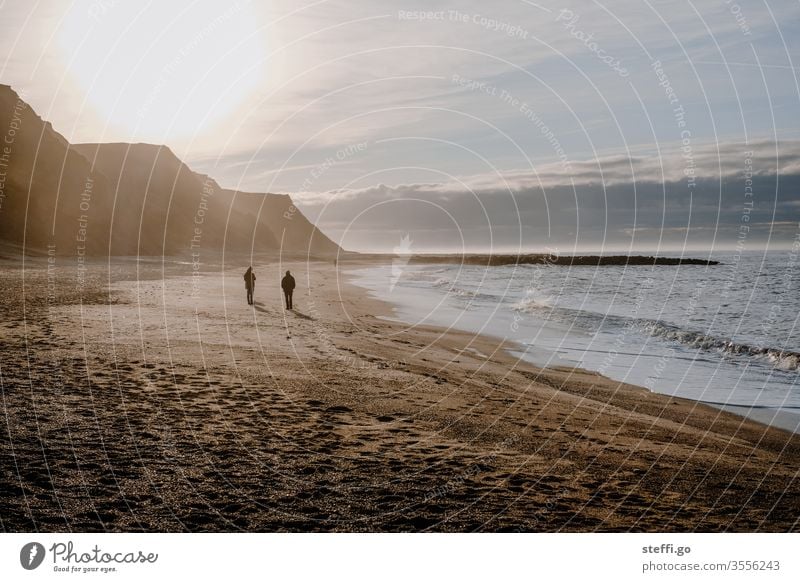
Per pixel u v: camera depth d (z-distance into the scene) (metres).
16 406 8.04
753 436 9.46
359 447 7.48
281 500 5.94
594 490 6.67
